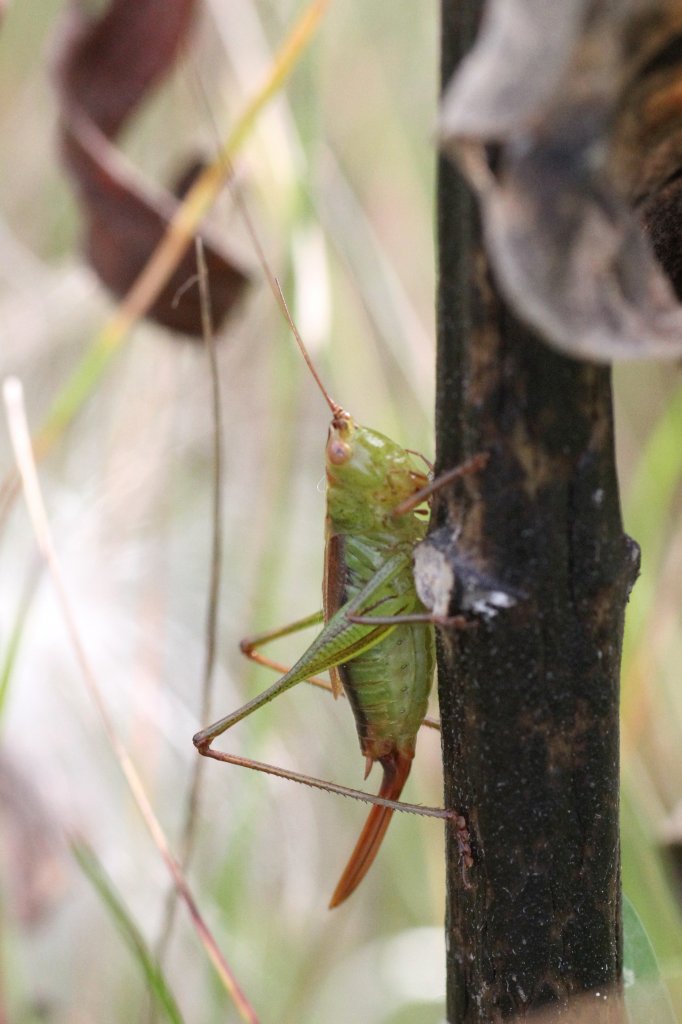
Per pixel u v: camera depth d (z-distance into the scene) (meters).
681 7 0.13
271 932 0.23
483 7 0.15
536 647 0.17
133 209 0.21
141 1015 0.21
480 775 0.18
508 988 0.18
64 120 0.21
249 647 0.21
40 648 0.23
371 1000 0.23
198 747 0.20
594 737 0.17
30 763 0.23
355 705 0.20
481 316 0.17
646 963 0.18
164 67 0.21
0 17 0.21
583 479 0.17
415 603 0.20
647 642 0.22
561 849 0.18
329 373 0.22
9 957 0.22
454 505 0.17
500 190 0.14
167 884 0.23
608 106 0.13
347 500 0.20
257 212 0.23
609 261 0.13
